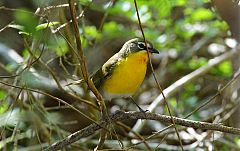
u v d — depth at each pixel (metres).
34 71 11.54
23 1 13.98
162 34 15.42
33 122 10.92
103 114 8.58
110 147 11.99
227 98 12.94
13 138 10.72
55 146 8.67
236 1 9.48
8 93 11.02
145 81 16.17
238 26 9.77
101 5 14.00
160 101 13.16
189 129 12.55
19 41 14.62
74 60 10.28
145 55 10.02
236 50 13.47
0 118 10.65
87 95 11.17
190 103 14.42
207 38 15.26
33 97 11.09
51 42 9.34
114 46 16.22
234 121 11.98
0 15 14.09
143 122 12.70
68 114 15.22
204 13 14.04
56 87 12.23
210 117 12.77
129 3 13.84
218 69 14.73
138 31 15.07
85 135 8.63
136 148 12.37
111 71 10.07
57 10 9.07
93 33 13.96
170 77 16.30
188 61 15.70
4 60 14.12
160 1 13.25
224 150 12.41
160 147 12.36
